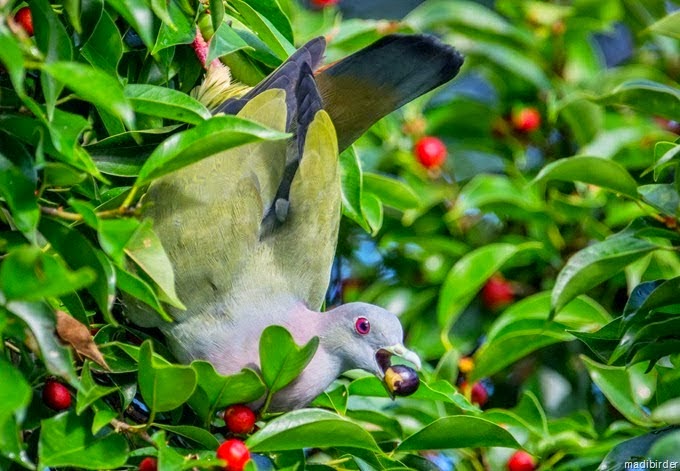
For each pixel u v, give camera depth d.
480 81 11.50
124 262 5.81
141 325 7.03
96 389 5.35
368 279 10.27
